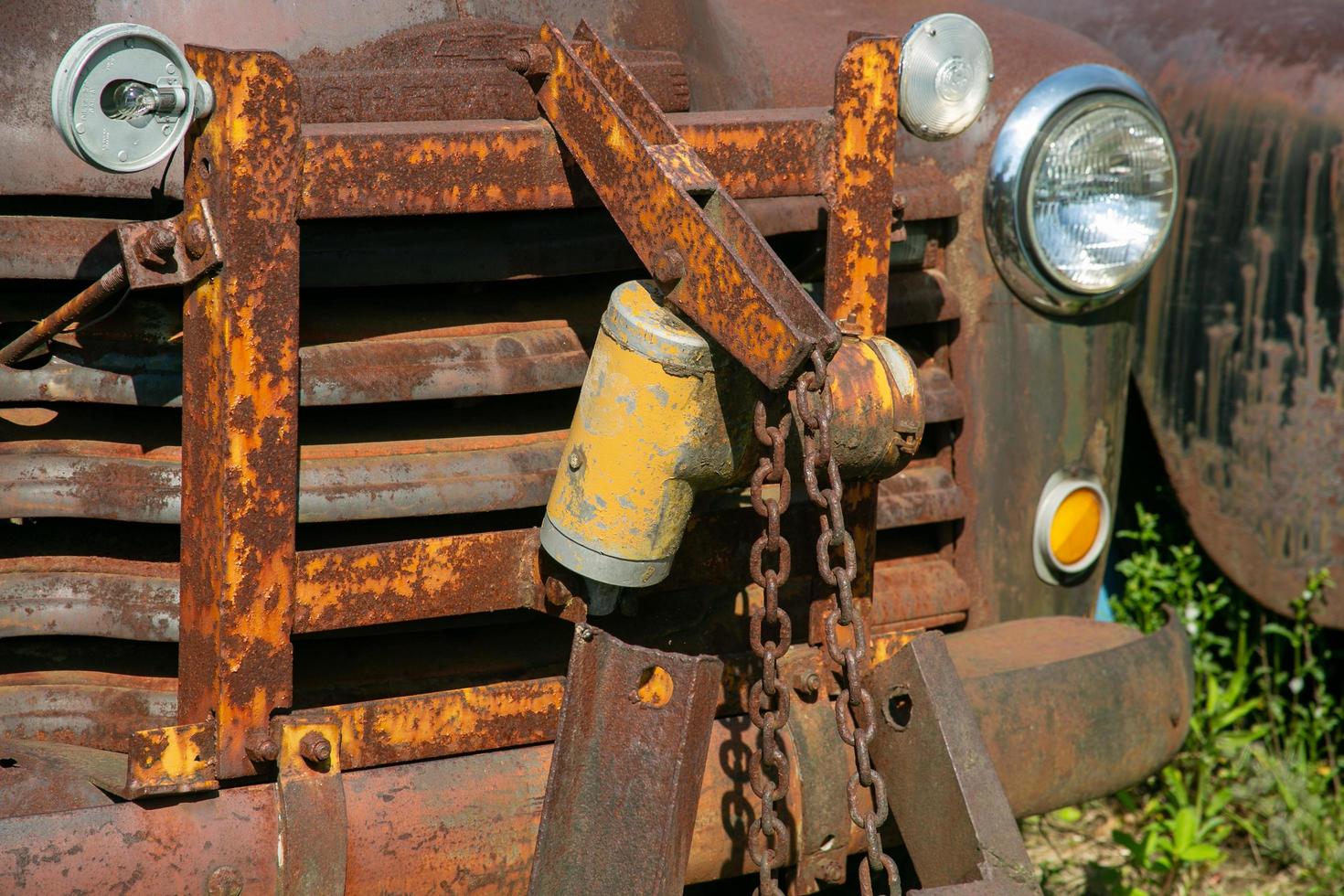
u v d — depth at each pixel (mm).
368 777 2205
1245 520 3697
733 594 2617
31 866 1983
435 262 2312
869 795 2500
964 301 3045
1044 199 2973
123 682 2352
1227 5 3787
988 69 2582
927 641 2455
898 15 3404
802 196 2504
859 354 2291
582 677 2129
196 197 2062
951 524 3117
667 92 2652
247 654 2123
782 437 2006
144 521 2256
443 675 2408
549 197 2268
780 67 3123
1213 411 3693
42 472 2279
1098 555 3291
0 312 2320
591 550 2148
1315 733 3945
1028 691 2678
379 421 2357
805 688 2502
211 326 2070
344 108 2320
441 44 2396
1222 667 4234
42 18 2311
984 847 2342
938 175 3021
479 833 2221
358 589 2207
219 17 2350
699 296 2045
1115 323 3217
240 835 2105
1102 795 2777
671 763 2064
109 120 1918
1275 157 3535
